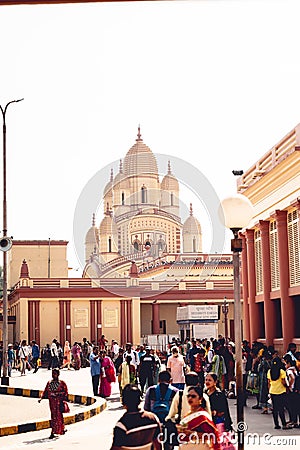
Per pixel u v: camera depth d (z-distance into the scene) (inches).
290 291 905.5
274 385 614.2
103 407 815.7
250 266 1066.1
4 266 1206.3
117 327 2190.0
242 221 406.0
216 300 2169.0
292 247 905.5
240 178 1120.2
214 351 965.2
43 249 2918.3
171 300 2167.8
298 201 857.5
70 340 2174.0
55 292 2177.7
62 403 625.3
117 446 272.7
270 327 982.4
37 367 1721.2
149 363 860.0
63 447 562.3
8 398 1023.6
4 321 1203.9
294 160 846.5
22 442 595.2
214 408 394.6
